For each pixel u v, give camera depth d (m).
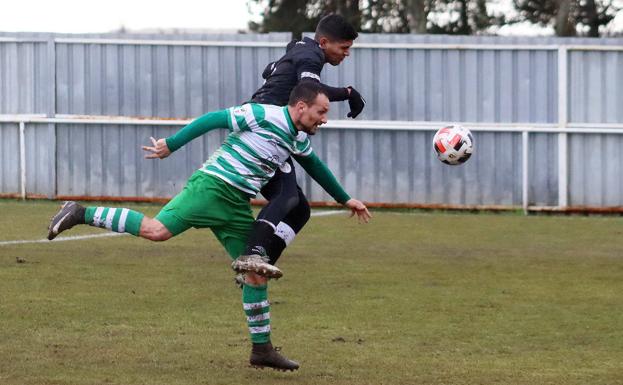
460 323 16.48
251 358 13.18
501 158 33.41
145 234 12.77
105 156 34.28
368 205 33.75
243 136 12.98
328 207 33.81
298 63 14.47
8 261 21.47
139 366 13.28
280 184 13.53
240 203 13.04
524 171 33.31
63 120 34.16
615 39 33.03
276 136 12.98
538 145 33.38
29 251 22.97
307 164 13.89
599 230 29.17
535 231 28.77
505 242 26.48
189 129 12.89
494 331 15.95
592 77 33.22
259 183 13.09
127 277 19.95
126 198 34.28
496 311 17.48
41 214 30.12
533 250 25.06
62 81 34.28
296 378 12.95
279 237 13.79
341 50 14.98
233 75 33.94
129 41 34.03
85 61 34.25
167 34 33.97
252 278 12.99
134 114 34.28
